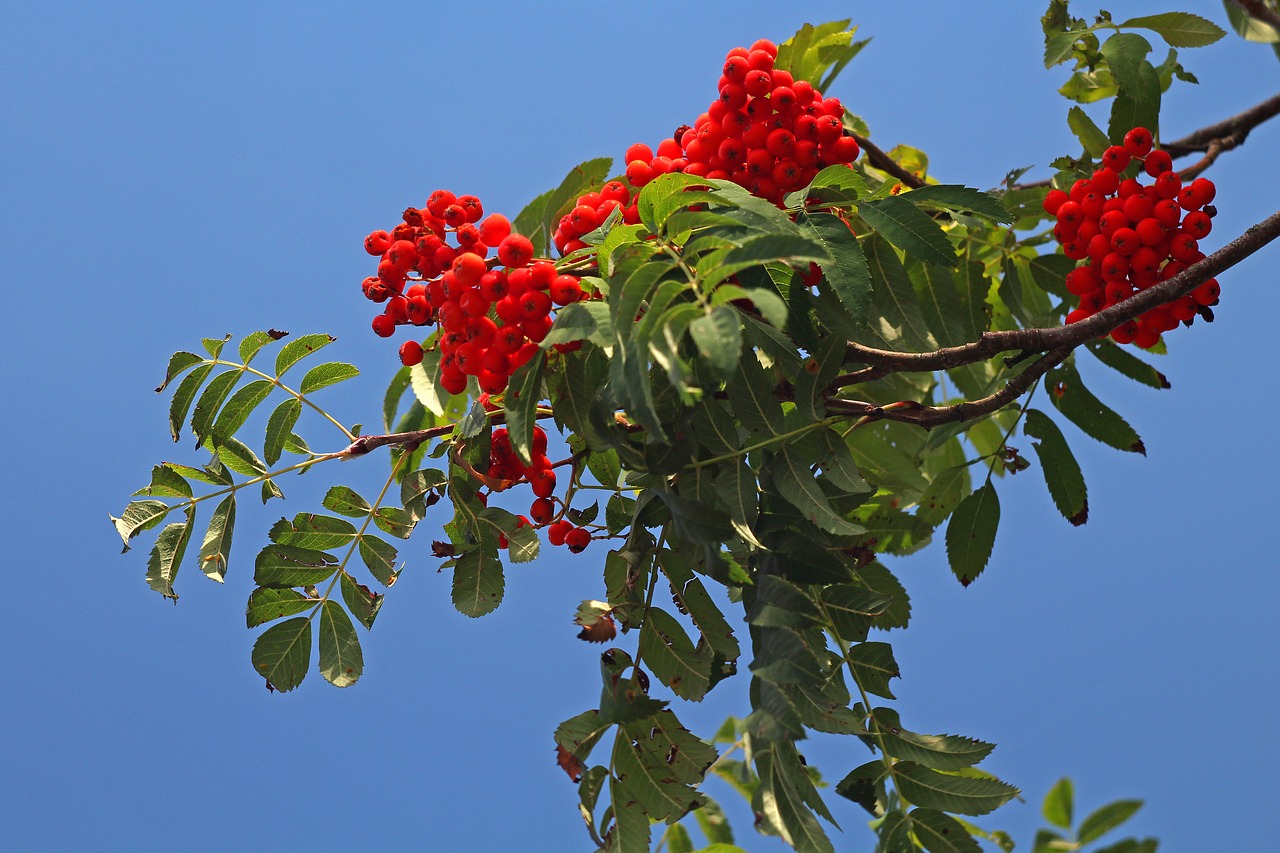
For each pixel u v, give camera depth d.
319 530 1.88
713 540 1.81
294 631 1.87
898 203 1.85
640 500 1.84
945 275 1.96
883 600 1.85
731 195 1.80
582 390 1.83
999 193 1.99
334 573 1.88
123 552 1.87
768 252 1.76
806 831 1.81
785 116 1.86
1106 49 1.93
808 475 1.83
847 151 1.86
